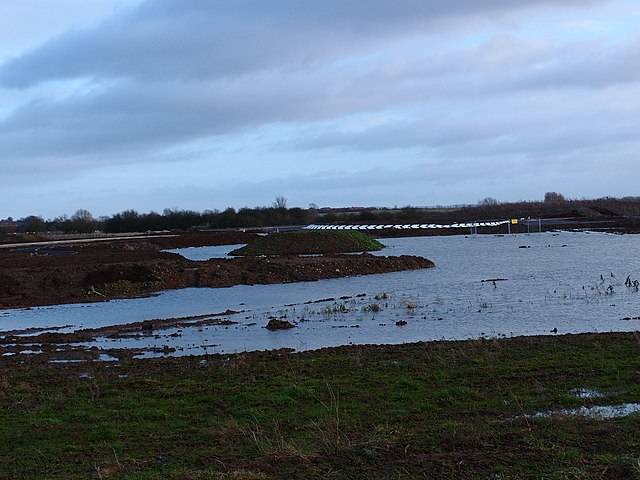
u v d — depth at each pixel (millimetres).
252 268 40562
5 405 12938
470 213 124375
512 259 48250
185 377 14828
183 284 36875
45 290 34500
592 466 8297
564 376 13266
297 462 8844
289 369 14992
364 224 100312
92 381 14820
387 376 13875
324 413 11406
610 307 24609
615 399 11508
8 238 82438
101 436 10664
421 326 21844
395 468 8547
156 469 8898
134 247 65875
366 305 27250
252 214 113438
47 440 10633
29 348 20562
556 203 148125
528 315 23375
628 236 72438
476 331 20531
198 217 110500
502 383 12953
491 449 9141
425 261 44906
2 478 8938
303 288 34938
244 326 23375
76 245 67625
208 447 9906
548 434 9648
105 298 33000
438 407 11531
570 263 43562
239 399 12516
